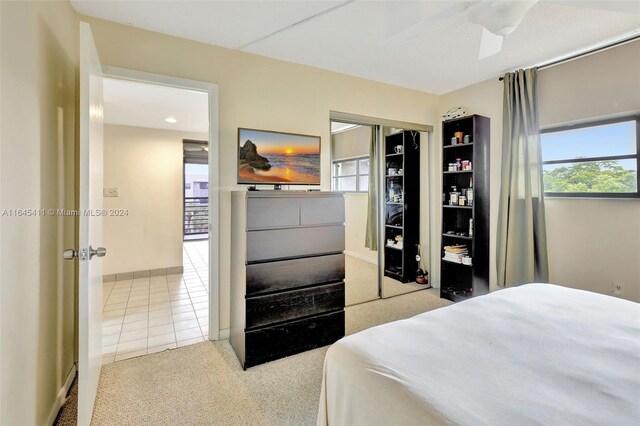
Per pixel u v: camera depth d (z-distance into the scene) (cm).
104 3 196
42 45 144
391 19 216
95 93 167
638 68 234
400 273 384
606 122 254
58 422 163
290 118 287
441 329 125
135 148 435
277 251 217
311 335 232
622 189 246
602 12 205
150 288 394
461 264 348
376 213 362
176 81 238
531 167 286
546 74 285
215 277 254
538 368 100
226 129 257
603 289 254
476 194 321
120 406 173
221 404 176
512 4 146
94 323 165
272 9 204
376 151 360
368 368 98
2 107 106
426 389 88
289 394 185
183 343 250
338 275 242
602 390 88
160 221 451
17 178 118
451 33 237
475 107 349
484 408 81
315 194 230
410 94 366
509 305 151
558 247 280
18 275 118
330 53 270
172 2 196
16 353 116
